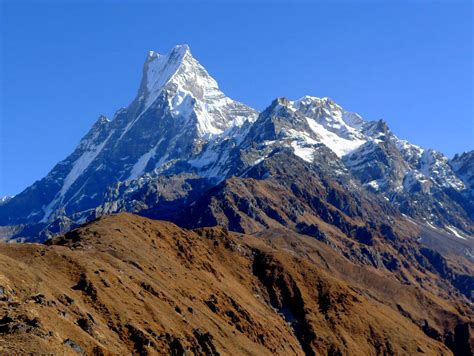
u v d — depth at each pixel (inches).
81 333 5118.1
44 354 4015.8
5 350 3924.7
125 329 6363.2
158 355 6269.7
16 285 5620.1
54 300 5777.6
